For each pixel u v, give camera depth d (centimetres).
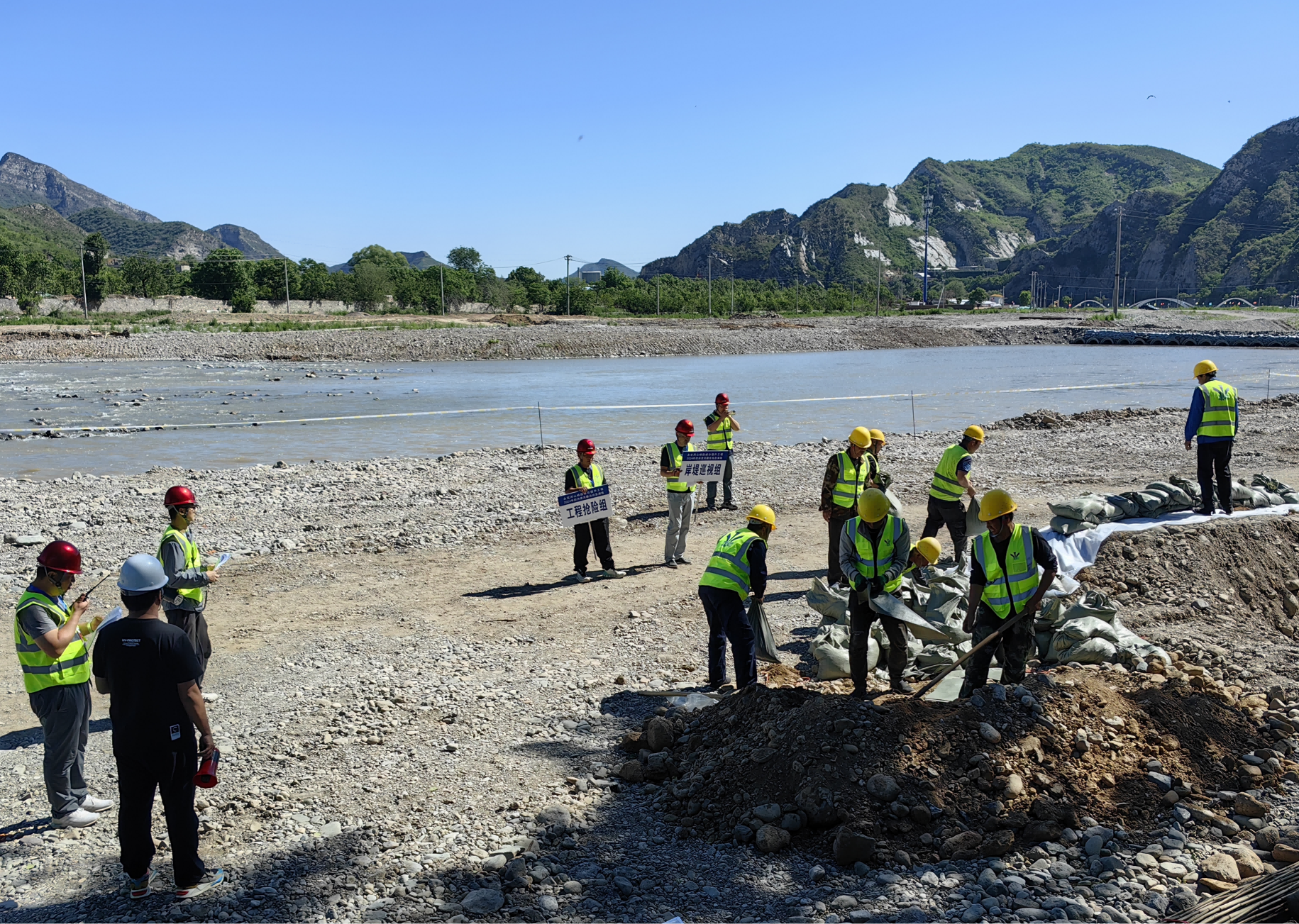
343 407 3597
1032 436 2459
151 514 1547
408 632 981
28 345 6328
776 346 8225
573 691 810
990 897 482
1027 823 544
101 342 6650
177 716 496
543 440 2605
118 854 558
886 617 730
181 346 6700
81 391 4106
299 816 592
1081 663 813
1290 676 809
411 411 3447
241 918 481
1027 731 606
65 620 589
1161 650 830
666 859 534
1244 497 1274
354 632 980
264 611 1055
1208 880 491
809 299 16938
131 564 495
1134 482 1775
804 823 550
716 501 1639
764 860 526
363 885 511
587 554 1193
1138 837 543
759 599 788
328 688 822
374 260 19350
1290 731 677
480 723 742
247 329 8050
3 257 10481
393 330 7956
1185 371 5431
